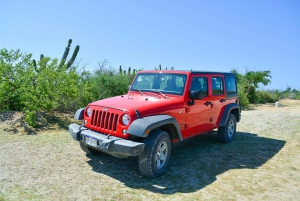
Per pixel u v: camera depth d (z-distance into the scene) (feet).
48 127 25.50
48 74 27.07
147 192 13.02
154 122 13.84
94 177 14.53
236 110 24.53
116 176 14.82
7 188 12.73
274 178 15.39
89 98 32.35
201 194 13.07
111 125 14.66
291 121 34.12
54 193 12.45
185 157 18.84
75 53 52.42
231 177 15.37
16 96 27.30
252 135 26.55
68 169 15.51
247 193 13.39
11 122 25.26
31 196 12.06
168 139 15.28
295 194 13.47
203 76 19.34
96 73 45.50
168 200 12.30
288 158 19.13
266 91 71.46
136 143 13.24
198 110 18.75
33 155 17.54
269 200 12.76
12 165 15.65
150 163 14.07
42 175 14.46
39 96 26.40
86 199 12.03
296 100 73.31
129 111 13.98
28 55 28.91
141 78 19.81
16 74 27.58
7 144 19.66
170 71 18.58
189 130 18.08
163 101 16.20
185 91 17.25
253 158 19.02
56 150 18.80
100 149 14.14
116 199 12.17
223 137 22.66
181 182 14.39
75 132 15.58
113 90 40.32
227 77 23.20
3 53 27.43
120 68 53.83
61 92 28.55
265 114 40.52
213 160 18.34
